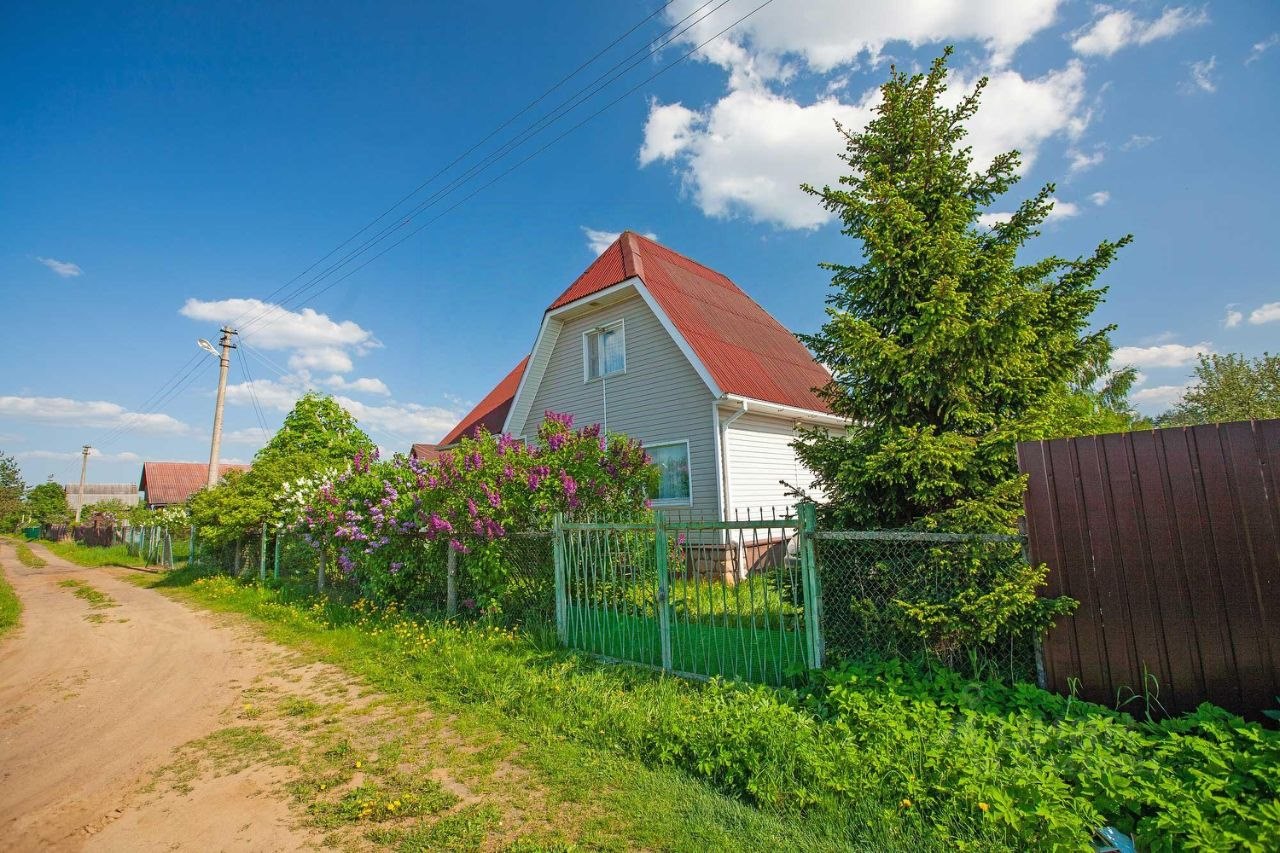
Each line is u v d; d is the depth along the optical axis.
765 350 15.72
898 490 5.17
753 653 5.53
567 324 15.57
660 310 12.90
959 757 3.24
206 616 10.99
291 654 7.75
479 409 20.52
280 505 14.36
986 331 4.67
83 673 7.42
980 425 5.28
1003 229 5.52
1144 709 3.97
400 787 3.91
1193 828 2.61
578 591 6.80
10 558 29.88
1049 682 4.23
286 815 3.67
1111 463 4.19
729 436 12.53
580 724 4.61
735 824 3.25
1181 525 3.96
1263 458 3.79
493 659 6.25
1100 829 2.81
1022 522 4.40
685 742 4.04
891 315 5.49
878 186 5.38
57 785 4.25
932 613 4.40
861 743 3.73
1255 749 3.18
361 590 10.60
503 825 3.41
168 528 21.16
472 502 7.85
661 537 5.80
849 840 3.04
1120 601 4.09
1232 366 18.66
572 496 7.54
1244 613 3.77
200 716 5.56
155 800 3.96
